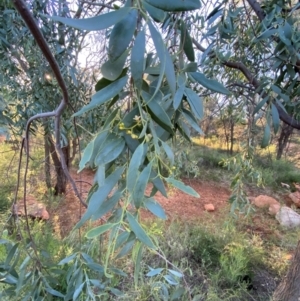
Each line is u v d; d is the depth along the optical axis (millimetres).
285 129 3475
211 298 1596
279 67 848
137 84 254
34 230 1812
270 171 3744
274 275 1968
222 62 937
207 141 3955
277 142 4285
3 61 985
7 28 870
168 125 316
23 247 727
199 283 1761
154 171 355
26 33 893
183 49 395
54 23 892
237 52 1126
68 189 2369
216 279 1782
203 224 2494
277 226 2688
